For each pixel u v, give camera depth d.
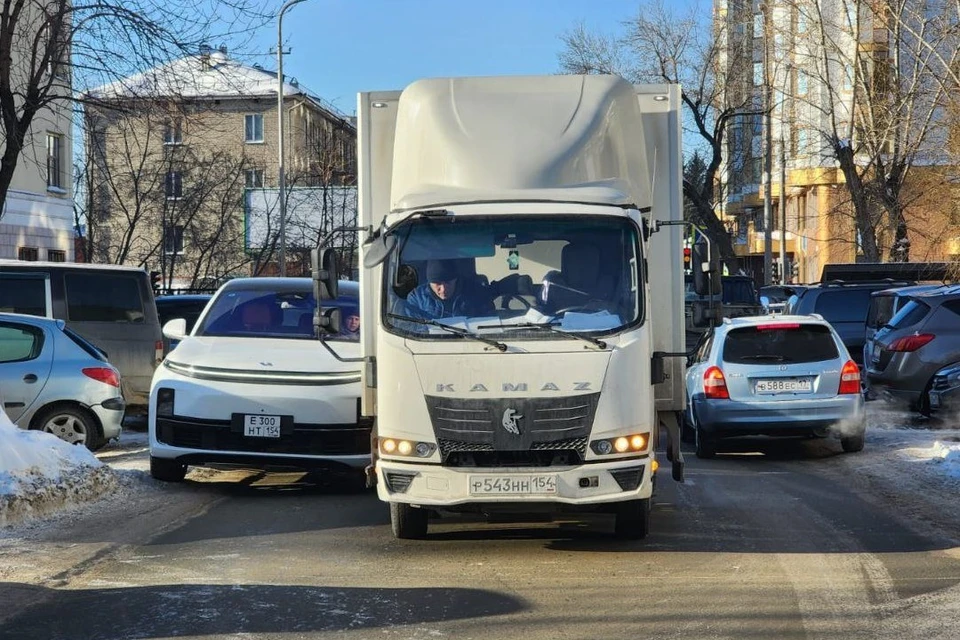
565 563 7.77
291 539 8.60
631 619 6.28
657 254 8.52
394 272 7.90
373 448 8.48
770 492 10.89
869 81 31.72
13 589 6.98
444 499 7.64
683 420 15.88
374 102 8.80
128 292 16.25
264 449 10.57
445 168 8.26
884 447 14.05
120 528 8.98
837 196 44.97
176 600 6.71
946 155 26.62
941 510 9.65
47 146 33.75
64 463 10.45
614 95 8.58
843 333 22.02
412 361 7.70
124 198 41.06
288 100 56.94
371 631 6.06
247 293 12.27
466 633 6.02
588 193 8.04
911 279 26.98
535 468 7.59
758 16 38.50
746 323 13.83
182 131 24.98
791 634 5.96
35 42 20.09
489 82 8.64
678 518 9.49
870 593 6.85
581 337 7.65
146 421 17.38
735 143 48.12
